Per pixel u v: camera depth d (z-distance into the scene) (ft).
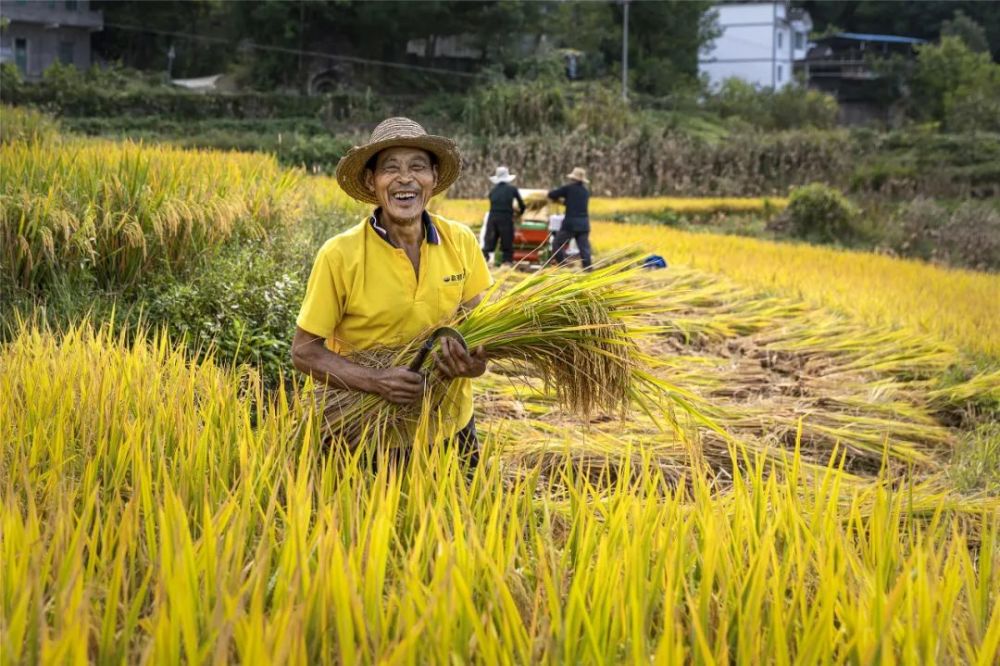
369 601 8.05
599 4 222.28
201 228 25.98
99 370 14.05
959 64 230.27
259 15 177.58
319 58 181.68
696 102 197.16
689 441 13.85
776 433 21.01
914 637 7.79
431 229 12.60
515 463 16.88
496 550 9.39
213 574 8.22
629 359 12.80
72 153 30.58
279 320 22.09
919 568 8.39
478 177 121.08
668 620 7.22
